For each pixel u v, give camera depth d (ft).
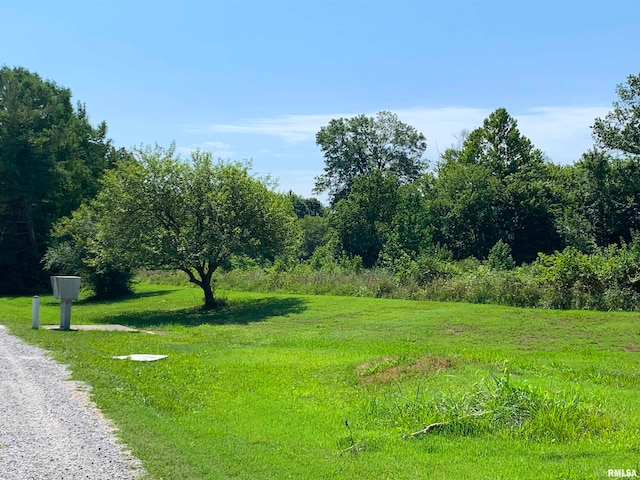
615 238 189.37
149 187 90.27
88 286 123.24
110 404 32.40
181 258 89.45
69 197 178.81
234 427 29.19
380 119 258.57
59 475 21.62
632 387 37.01
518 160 224.53
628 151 182.91
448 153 257.75
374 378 40.27
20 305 115.03
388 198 199.11
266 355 52.26
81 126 194.59
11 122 160.86
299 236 98.94
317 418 30.94
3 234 159.22
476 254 195.83
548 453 24.04
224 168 93.40
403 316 75.72
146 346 56.54
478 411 28.50
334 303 88.48
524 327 65.72
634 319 67.15
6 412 30.27
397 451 25.03
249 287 114.93
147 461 23.43
